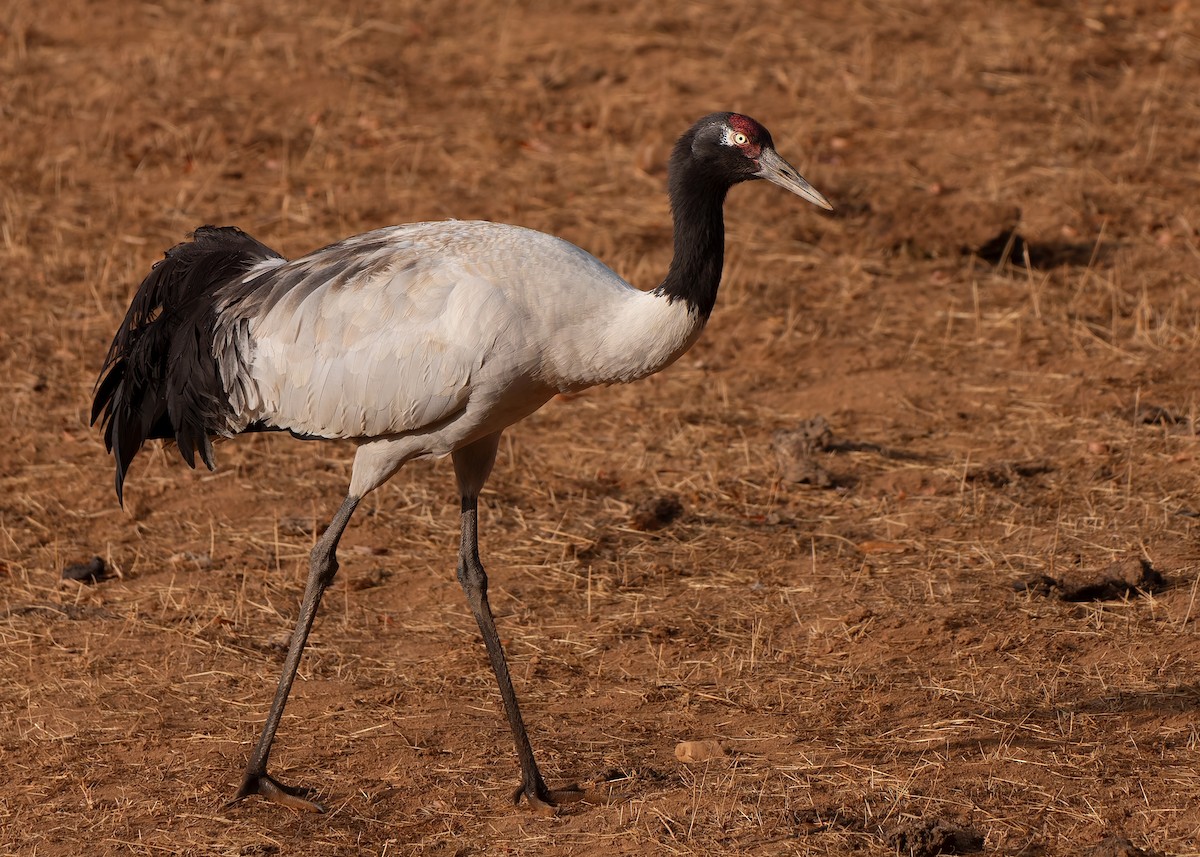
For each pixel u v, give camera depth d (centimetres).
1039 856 1260
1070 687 1563
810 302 2675
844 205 3003
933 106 3419
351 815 1381
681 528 2016
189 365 1538
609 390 2420
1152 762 1403
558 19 3897
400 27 3847
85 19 3834
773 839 1288
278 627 1786
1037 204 2978
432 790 1425
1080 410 2280
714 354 2522
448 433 1465
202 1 3991
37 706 1595
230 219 2916
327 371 1462
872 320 2611
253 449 2242
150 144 3203
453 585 1886
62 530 2011
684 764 1448
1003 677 1590
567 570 1919
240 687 1645
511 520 2045
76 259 2758
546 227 2900
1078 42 3753
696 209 1462
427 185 3072
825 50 3703
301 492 2125
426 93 3512
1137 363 2417
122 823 1366
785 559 1923
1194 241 2833
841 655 1670
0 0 3925
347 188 3056
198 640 1744
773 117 3372
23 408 2300
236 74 3556
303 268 1511
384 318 1445
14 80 3462
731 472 2158
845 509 2047
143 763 1480
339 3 3988
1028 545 1909
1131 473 2072
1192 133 3291
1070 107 3419
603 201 3030
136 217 2923
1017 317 2577
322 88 3503
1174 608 1714
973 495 2047
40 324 2542
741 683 1623
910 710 1534
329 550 1450
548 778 1435
